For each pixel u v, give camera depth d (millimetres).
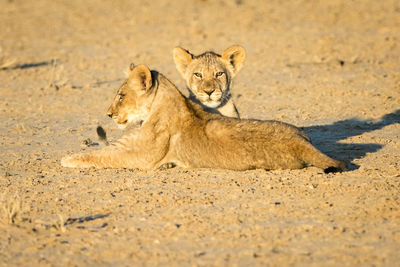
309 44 32562
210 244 8453
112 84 23766
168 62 28484
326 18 42156
